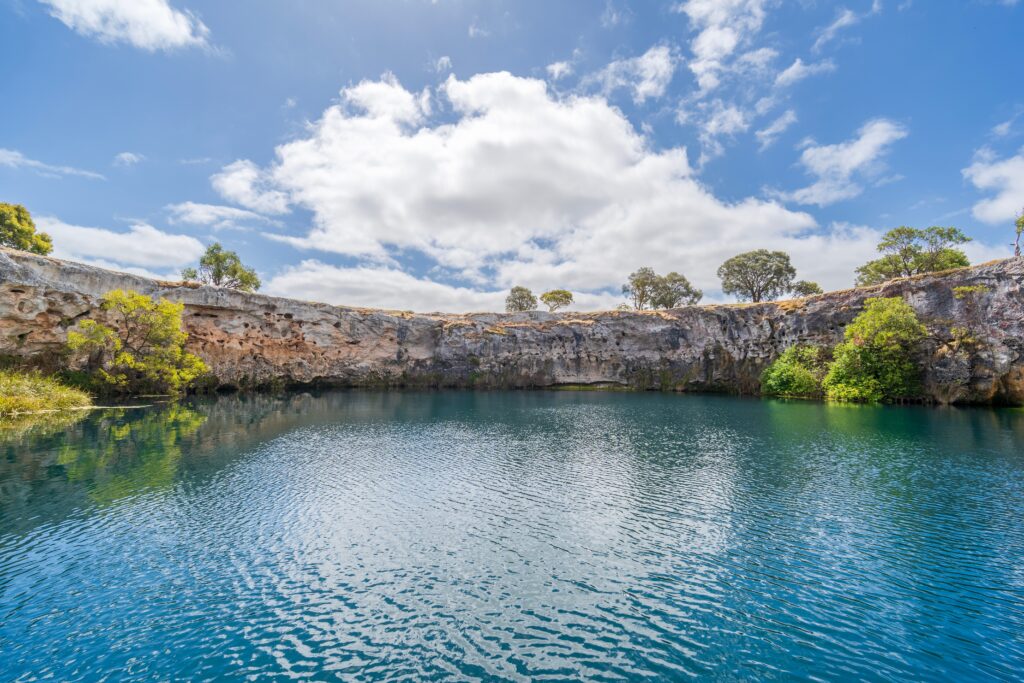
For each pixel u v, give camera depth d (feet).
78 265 186.09
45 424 131.85
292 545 59.62
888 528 65.31
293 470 93.09
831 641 41.19
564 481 87.81
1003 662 38.32
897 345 203.41
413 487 83.51
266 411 177.37
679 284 403.54
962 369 190.39
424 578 51.85
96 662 37.63
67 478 83.76
